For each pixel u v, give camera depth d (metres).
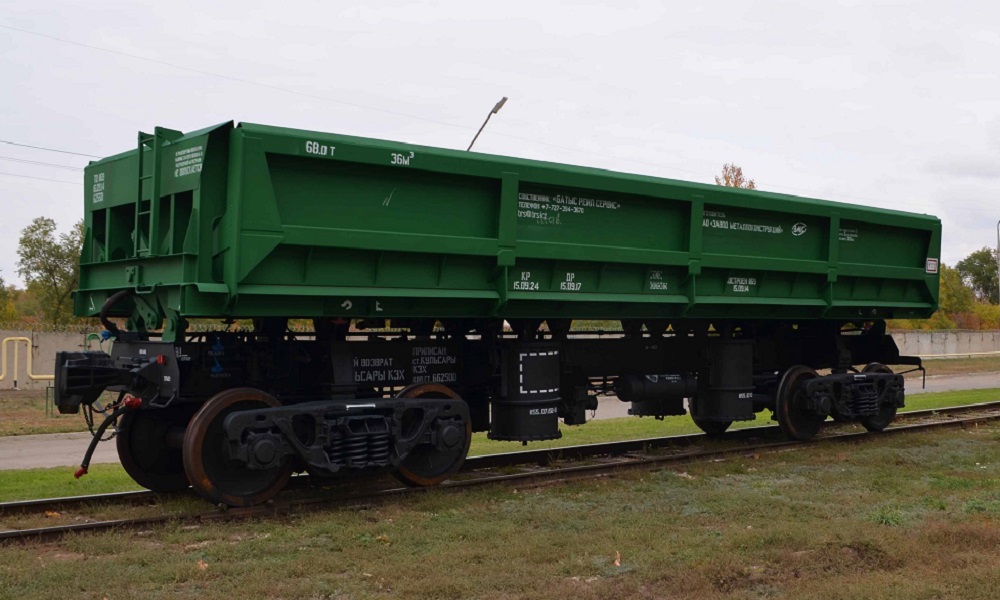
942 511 9.05
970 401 22.97
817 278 14.10
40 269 43.94
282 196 8.74
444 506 9.19
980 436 15.02
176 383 8.64
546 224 10.71
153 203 9.03
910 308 15.95
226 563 6.87
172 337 8.73
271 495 8.90
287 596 6.16
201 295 8.36
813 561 7.06
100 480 11.14
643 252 11.55
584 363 12.25
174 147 8.93
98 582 6.34
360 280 9.30
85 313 10.37
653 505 9.34
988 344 56.81
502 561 7.05
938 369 40.06
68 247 44.06
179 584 6.41
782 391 14.01
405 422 9.86
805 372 14.24
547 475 10.85
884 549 7.31
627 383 12.57
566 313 11.20
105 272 9.94
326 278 9.07
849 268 14.43
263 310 8.69
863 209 14.56
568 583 6.48
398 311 9.72
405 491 9.77
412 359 10.28
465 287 10.12
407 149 9.40
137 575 6.54
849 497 9.80
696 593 6.25
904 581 6.48
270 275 8.70
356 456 9.04
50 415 20.77
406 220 9.55
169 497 9.44
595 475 11.08
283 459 8.77
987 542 7.68
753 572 6.78
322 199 8.98
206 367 9.04
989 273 120.56
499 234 10.15
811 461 12.32
